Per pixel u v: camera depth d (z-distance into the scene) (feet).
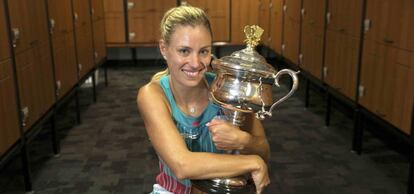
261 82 2.99
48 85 9.18
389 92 7.86
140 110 3.46
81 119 12.36
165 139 3.19
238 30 19.10
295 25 13.98
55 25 9.72
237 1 18.76
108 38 18.58
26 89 7.79
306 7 12.74
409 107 7.14
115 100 14.28
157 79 3.66
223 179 3.07
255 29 3.10
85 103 13.97
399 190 7.86
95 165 9.23
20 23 7.53
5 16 6.84
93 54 13.98
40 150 10.12
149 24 18.45
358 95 9.28
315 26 11.97
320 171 8.77
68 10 10.91
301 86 15.76
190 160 3.05
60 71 10.12
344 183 8.21
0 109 6.56
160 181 3.77
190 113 3.53
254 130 3.54
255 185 3.12
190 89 3.45
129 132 11.26
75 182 8.43
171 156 3.11
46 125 11.73
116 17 18.33
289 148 10.02
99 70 17.76
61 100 10.25
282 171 8.79
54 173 8.85
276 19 16.51
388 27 7.80
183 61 3.09
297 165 9.08
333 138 10.63
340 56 10.23
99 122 12.10
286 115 12.55
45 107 8.95
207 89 3.53
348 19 9.64
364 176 8.48
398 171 8.67
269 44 17.85
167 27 3.14
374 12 8.36
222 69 3.04
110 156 9.71
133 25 18.45
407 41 7.14
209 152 3.34
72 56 11.27
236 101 3.02
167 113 3.37
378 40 8.23
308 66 12.80
